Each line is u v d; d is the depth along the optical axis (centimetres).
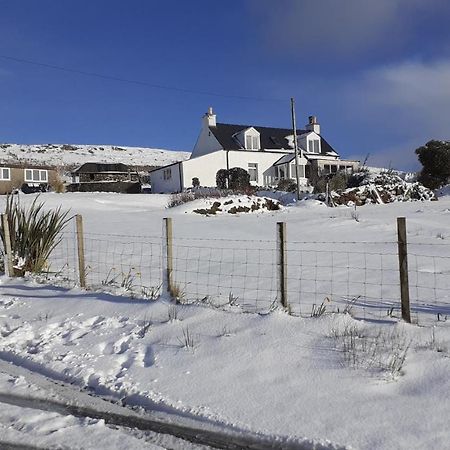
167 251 695
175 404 434
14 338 630
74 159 8262
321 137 5072
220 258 1057
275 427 386
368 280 810
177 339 565
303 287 781
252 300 712
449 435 352
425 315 597
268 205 2283
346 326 538
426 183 3612
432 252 1045
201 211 2100
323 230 1447
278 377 458
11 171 4234
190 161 4325
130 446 368
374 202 2497
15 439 381
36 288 875
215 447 371
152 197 3141
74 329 646
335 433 369
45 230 1055
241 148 4541
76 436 385
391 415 384
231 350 518
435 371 436
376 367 454
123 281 862
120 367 521
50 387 489
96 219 1855
